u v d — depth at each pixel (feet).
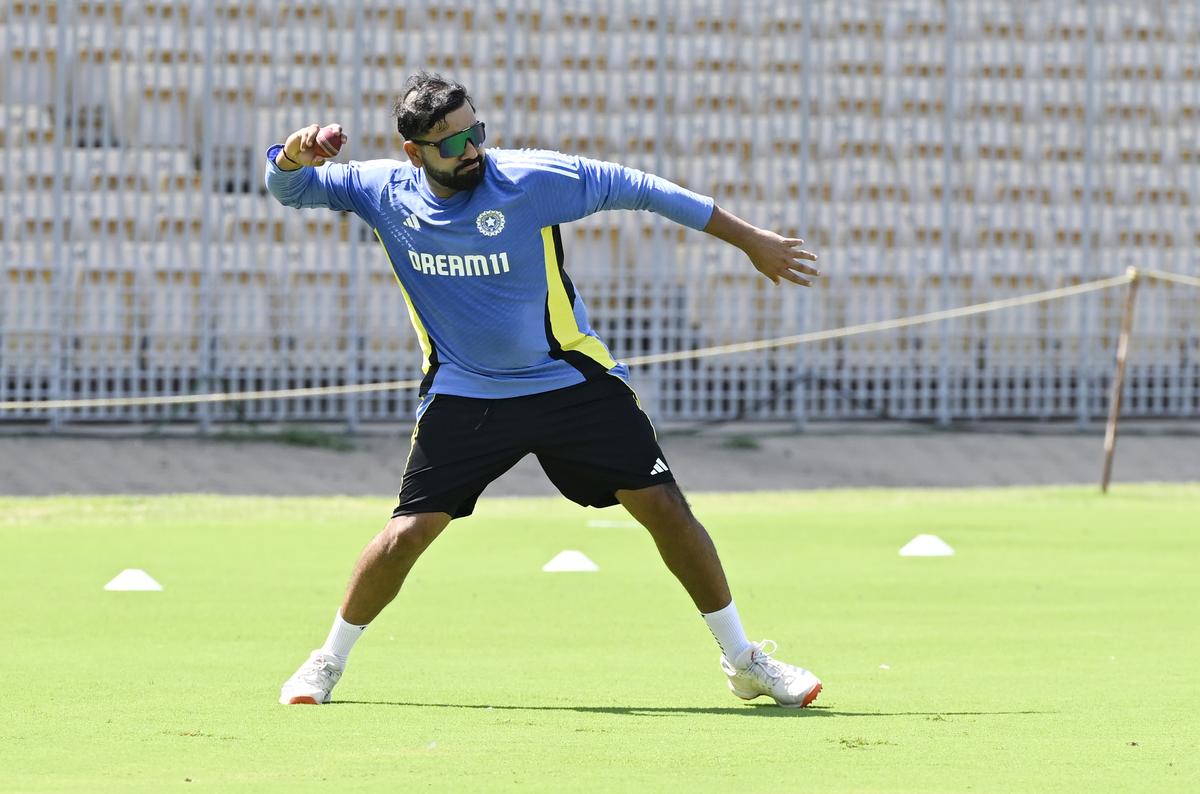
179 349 214.48
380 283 215.31
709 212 58.03
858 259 225.76
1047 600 95.55
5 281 206.59
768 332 222.89
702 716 57.11
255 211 211.61
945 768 47.52
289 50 211.82
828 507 169.58
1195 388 245.86
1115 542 132.16
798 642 78.54
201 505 166.50
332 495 190.70
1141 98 231.50
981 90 228.22
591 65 218.59
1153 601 95.09
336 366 215.10
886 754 49.73
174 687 63.21
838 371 225.35
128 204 212.02
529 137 219.00
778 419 222.28
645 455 59.67
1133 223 232.12
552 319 58.85
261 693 61.82
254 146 212.43
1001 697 61.57
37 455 196.95
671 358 191.31
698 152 222.48
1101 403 233.55
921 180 226.79
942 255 226.38
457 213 57.67
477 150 56.70
